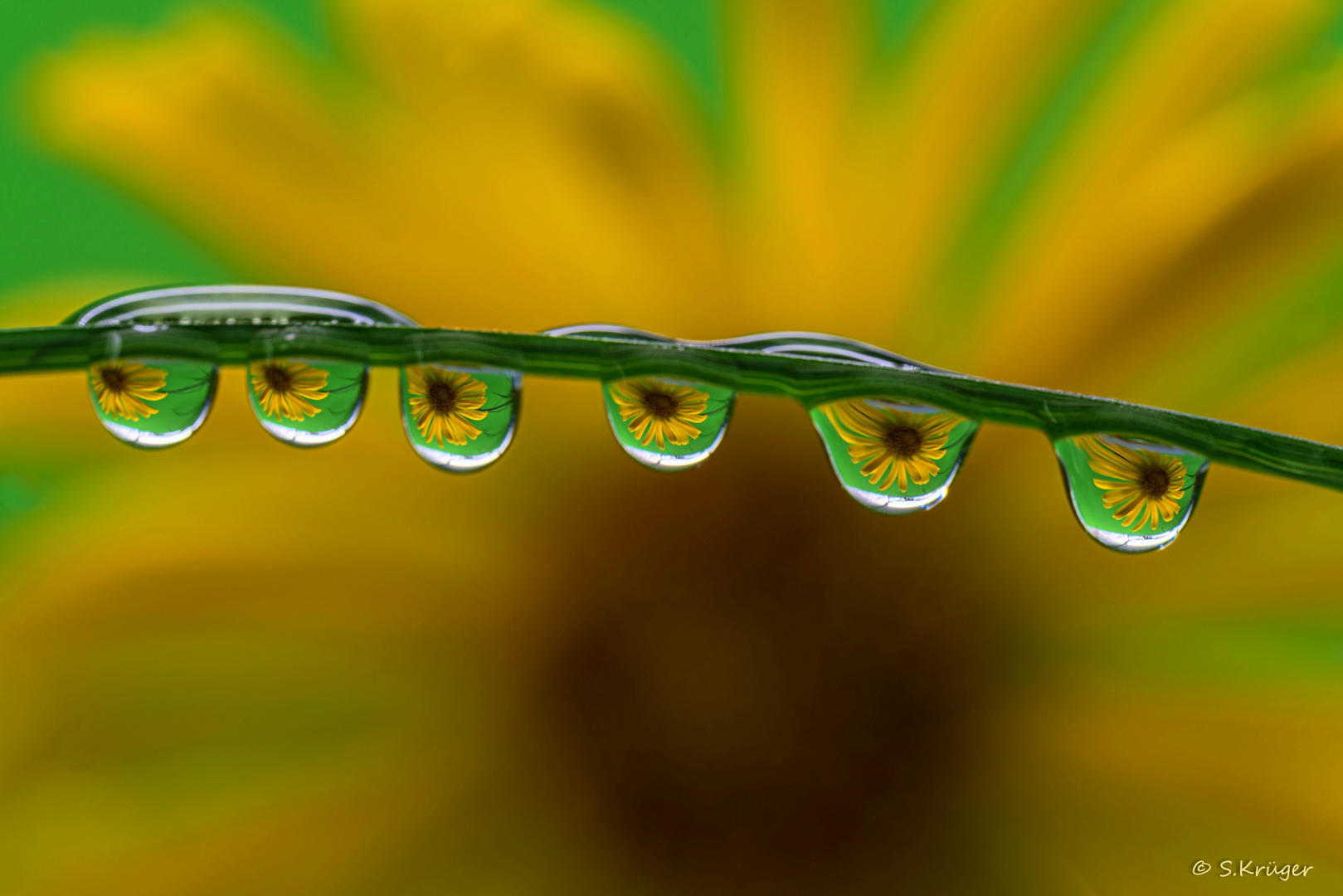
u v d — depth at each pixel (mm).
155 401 109
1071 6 122
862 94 123
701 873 123
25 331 107
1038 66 122
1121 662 122
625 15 123
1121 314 122
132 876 119
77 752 119
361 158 122
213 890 119
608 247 123
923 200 123
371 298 123
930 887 123
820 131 123
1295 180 121
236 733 121
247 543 121
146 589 120
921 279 123
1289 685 121
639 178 123
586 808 123
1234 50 121
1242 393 122
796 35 123
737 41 123
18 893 118
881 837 123
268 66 122
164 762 120
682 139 123
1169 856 121
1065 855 122
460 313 123
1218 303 121
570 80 122
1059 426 107
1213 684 122
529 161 123
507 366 108
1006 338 123
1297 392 121
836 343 111
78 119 122
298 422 109
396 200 123
